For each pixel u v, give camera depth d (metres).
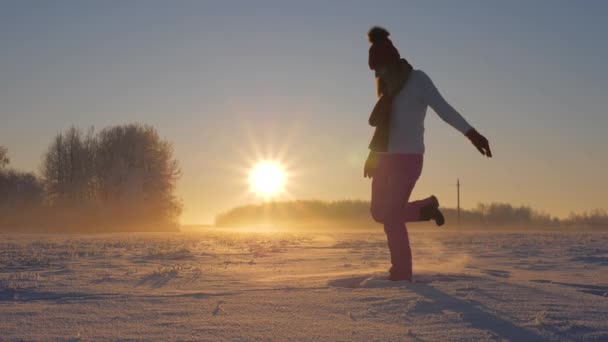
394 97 4.73
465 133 4.54
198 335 2.62
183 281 5.11
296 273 5.95
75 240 18.45
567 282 5.10
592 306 3.29
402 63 4.79
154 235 25.30
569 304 3.35
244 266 7.31
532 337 2.49
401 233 4.68
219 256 9.69
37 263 8.03
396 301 3.46
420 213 4.67
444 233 30.38
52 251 11.46
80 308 3.43
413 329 2.69
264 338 2.54
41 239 19.72
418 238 20.88
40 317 3.13
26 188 41.38
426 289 3.96
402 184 4.69
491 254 10.51
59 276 5.75
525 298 3.56
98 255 10.05
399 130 4.71
